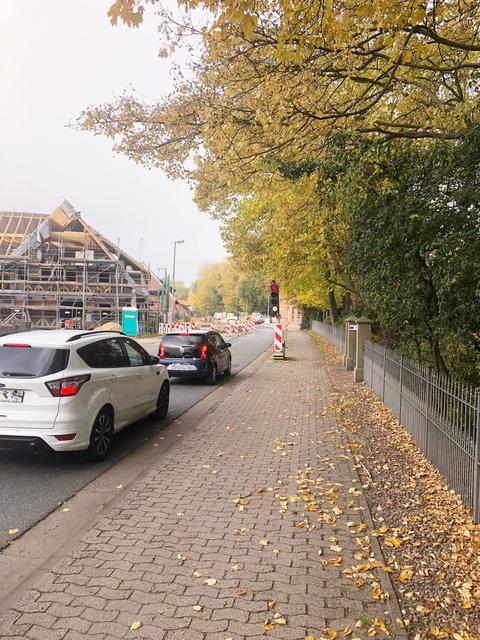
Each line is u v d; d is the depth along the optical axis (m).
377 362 11.39
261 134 7.60
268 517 4.74
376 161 7.33
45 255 44.62
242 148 7.74
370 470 6.25
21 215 50.84
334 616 3.20
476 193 5.70
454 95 8.23
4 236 47.41
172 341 13.91
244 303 108.62
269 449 7.19
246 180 9.05
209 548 4.08
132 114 8.09
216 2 4.26
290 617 3.17
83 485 5.63
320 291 29.34
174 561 3.85
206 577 3.62
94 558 3.88
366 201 7.76
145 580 3.56
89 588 3.46
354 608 3.28
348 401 11.15
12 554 3.98
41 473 6.04
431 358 8.56
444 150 6.25
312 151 8.57
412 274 6.98
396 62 6.26
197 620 3.12
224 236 27.42
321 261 20.94
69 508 4.96
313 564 3.85
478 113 6.76
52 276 43.22
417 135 7.16
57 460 6.57
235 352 27.14
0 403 5.91
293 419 9.32
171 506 4.97
